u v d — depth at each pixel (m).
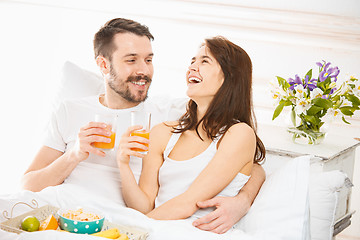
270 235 1.57
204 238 1.48
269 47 2.84
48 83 3.40
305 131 2.13
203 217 1.60
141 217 1.61
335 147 2.12
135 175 1.96
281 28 2.80
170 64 3.09
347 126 2.70
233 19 2.90
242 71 1.82
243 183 1.79
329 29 2.71
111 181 1.93
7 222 1.46
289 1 2.77
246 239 1.50
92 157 1.97
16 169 3.16
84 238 1.33
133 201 1.77
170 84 3.10
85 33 3.28
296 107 2.07
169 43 3.07
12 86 3.48
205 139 1.84
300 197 1.63
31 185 1.91
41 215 1.59
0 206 1.61
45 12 3.35
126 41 1.98
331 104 2.05
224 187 1.71
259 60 2.87
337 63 2.72
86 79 2.30
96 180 1.93
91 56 3.29
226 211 1.62
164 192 1.81
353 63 2.69
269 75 2.85
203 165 1.77
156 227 1.53
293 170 1.71
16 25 3.43
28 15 3.39
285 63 2.82
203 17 2.97
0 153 3.38
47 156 2.04
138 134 1.71
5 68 3.48
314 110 2.07
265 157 2.06
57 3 3.31
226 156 1.70
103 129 1.71
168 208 1.67
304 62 2.78
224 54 1.80
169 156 1.86
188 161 1.79
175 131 1.90
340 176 1.74
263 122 2.86
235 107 1.82
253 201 1.76
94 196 1.77
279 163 2.04
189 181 1.77
